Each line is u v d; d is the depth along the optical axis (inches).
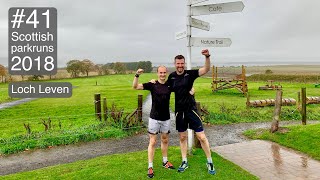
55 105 1051.9
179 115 268.7
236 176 263.1
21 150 431.2
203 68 253.4
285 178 270.1
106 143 463.2
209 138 478.3
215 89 1357.0
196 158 308.3
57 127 581.6
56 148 442.3
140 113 561.6
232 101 989.8
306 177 272.1
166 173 270.2
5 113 901.8
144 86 264.8
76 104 1053.8
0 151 418.9
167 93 262.1
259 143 399.5
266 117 668.7
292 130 436.8
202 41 305.3
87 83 2785.4
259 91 1430.9
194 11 302.8
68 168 300.0
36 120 716.7
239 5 289.7
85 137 483.8
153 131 266.4
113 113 567.8
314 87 1631.4
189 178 258.4
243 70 1274.6
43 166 359.9
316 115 703.1
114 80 3329.2
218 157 315.6
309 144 369.4
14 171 343.9
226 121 620.1
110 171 280.1
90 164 308.3
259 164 310.5
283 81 2480.3
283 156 338.3
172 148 358.0
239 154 348.5
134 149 422.9
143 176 264.8
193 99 270.5
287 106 815.1
